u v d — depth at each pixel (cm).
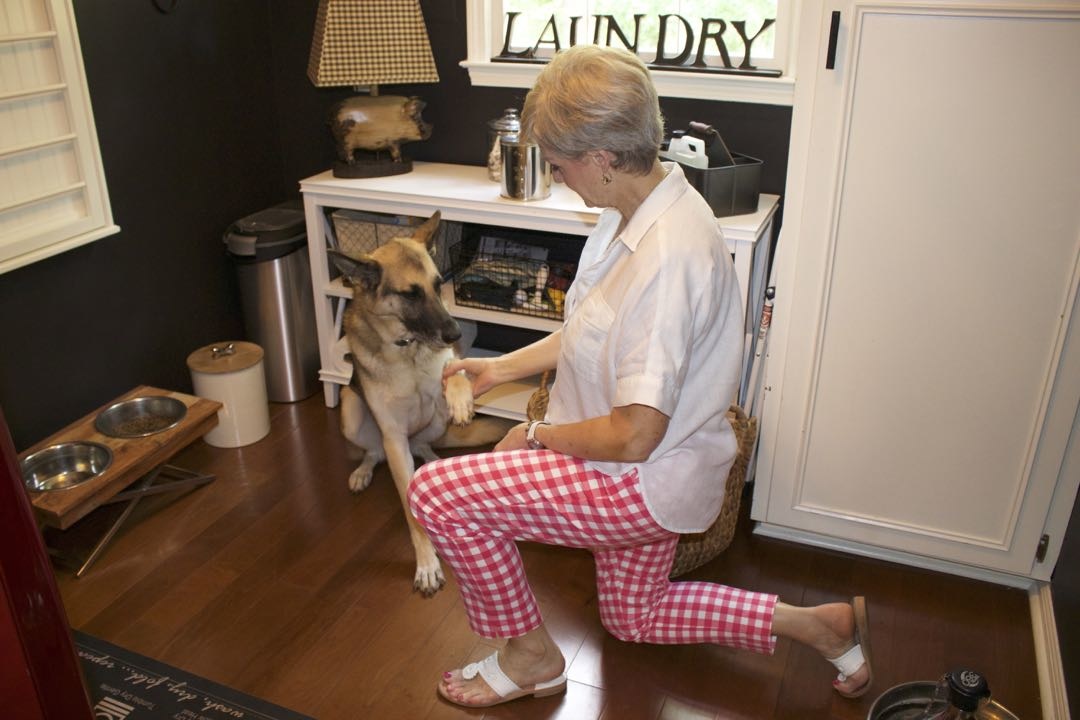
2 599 104
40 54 243
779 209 278
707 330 153
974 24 186
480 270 293
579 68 141
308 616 226
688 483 164
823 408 233
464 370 200
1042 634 218
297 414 322
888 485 237
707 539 230
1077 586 207
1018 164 194
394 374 246
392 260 238
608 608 201
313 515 265
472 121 316
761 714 198
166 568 242
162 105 290
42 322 264
